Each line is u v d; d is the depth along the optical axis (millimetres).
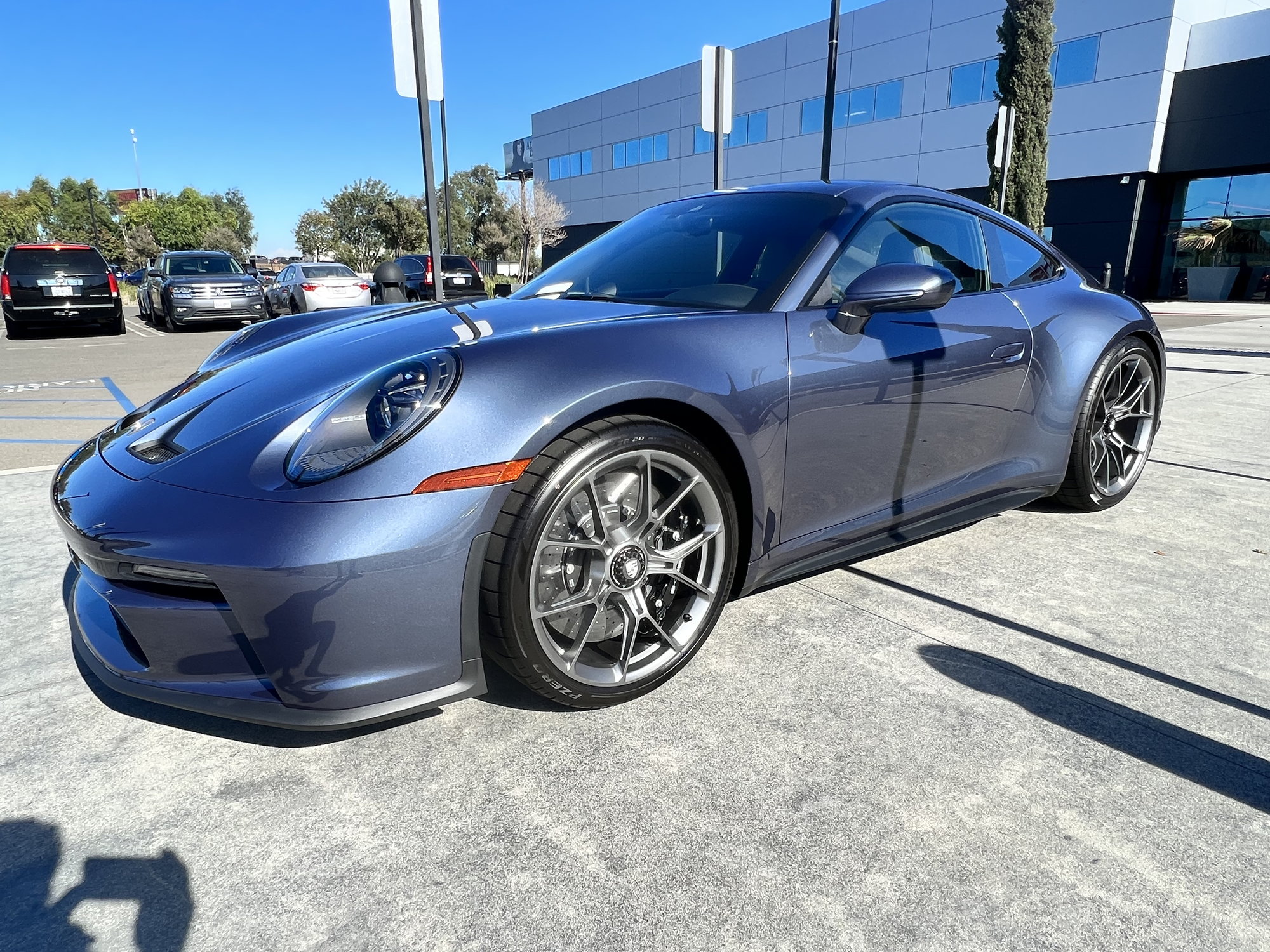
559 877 1309
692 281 2234
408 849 1378
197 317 13664
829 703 1814
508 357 1629
